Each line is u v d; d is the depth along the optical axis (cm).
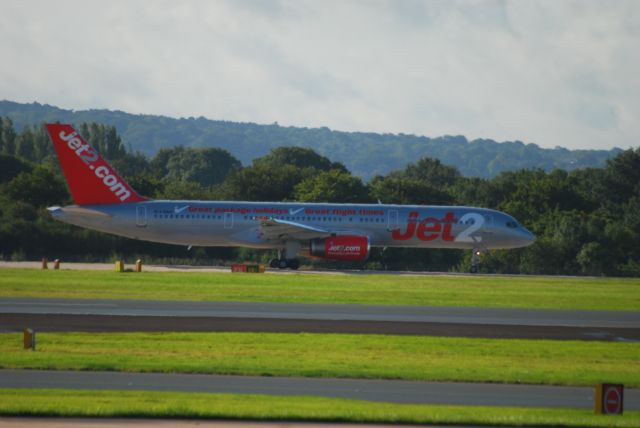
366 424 7731
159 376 9825
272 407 8175
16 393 8631
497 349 12388
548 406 8919
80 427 7312
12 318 14112
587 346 12938
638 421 8000
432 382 9931
